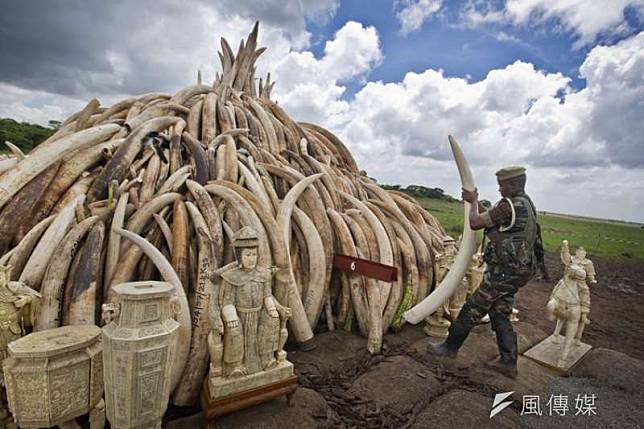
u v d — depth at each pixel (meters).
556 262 15.18
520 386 5.86
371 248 8.28
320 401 5.14
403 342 7.41
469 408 5.17
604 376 6.41
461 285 7.67
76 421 4.07
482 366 6.39
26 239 5.21
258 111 11.53
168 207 6.42
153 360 3.61
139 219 5.91
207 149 8.38
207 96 10.70
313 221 7.93
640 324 9.58
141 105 10.09
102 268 5.40
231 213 6.63
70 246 5.05
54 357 3.62
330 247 7.74
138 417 3.64
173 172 7.58
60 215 5.43
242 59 14.26
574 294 6.73
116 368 3.51
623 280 12.81
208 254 5.57
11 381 3.52
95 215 5.70
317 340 7.04
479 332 7.88
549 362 6.71
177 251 5.55
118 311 3.67
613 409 5.37
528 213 5.75
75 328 4.11
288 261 6.29
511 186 5.96
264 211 6.44
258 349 4.63
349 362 6.45
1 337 4.05
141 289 3.66
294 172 8.70
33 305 4.43
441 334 7.62
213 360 4.39
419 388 5.64
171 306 3.90
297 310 6.32
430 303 6.64
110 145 7.44
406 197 11.68
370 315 7.05
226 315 4.41
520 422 5.00
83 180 6.60
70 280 4.96
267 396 4.61
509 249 5.79
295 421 4.61
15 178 5.88
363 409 5.16
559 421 5.03
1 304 4.03
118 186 6.40
